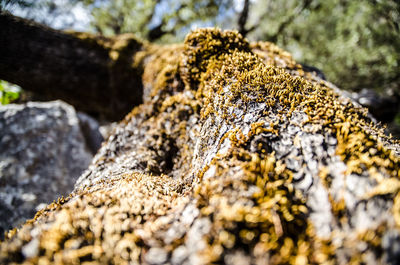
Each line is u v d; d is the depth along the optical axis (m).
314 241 1.09
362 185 1.17
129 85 3.93
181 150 2.33
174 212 1.33
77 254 1.11
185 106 2.46
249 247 1.05
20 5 4.16
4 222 2.98
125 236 1.19
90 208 1.36
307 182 1.27
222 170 1.36
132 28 9.59
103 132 5.11
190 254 1.05
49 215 1.41
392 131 5.59
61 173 3.76
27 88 4.15
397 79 7.66
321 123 1.46
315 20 9.02
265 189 1.22
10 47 3.60
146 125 2.61
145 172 2.14
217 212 1.15
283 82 1.80
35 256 1.12
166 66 2.99
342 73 8.73
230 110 1.77
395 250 0.91
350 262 0.97
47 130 4.00
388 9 6.29
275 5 8.99
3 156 3.50
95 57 4.12
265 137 1.46
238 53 2.27
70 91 4.24
